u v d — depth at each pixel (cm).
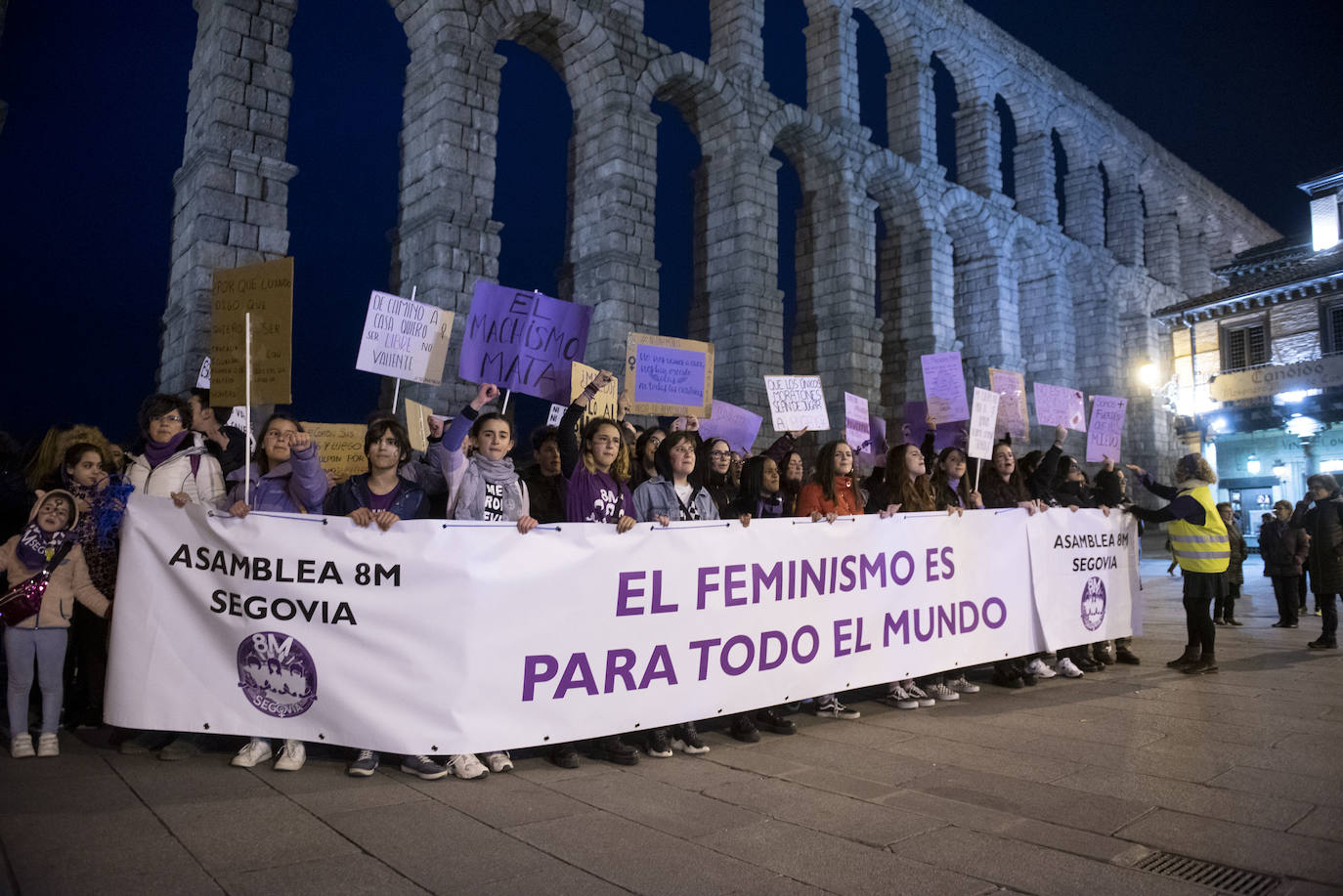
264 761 502
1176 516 877
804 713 677
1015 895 335
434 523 487
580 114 2255
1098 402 1056
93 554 549
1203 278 4653
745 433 1020
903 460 770
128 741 523
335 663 479
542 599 507
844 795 461
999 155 3397
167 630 488
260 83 1549
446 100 1805
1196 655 870
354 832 389
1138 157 4250
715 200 2489
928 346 2973
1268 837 399
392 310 668
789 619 618
